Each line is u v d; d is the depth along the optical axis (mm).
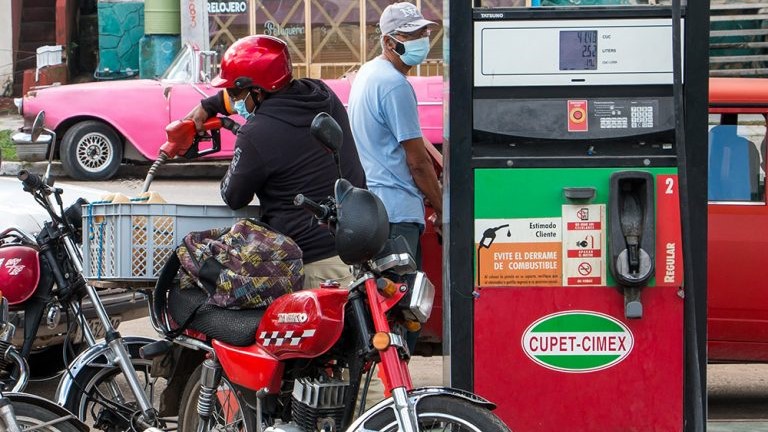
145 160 15172
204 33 18984
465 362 4762
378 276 3768
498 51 4676
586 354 4758
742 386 7238
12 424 4238
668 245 4707
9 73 22000
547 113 4695
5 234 5398
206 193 14344
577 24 4680
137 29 20734
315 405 3955
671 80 4699
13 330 5062
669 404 4758
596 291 4734
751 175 6285
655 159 4680
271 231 4375
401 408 3564
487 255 4727
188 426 4684
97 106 14766
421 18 5648
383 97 5520
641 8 4676
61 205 4930
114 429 4953
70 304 5023
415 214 5617
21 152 7230
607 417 4770
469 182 4707
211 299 4285
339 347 4031
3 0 21875
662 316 4738
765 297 6188
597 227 4711
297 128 4676
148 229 4465
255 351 4148
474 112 4699
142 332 8219
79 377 4926
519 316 4742
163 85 14836
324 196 4707
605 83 4699
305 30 18938
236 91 4770
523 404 4770
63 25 21359
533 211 4707
